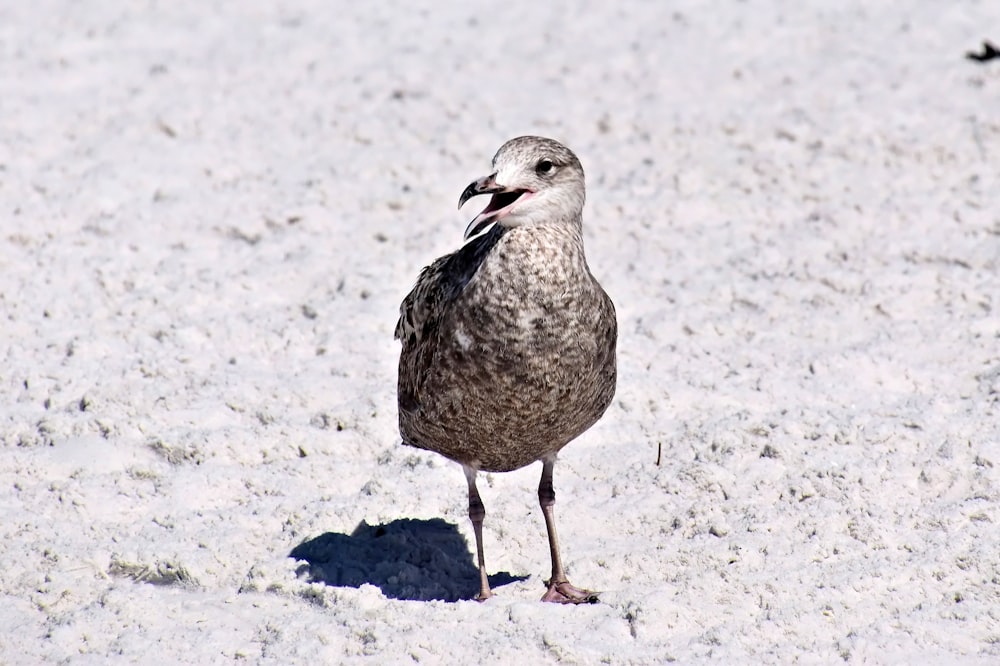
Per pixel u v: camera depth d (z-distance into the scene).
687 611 9.13
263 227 16.14
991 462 10.76
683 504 10.79
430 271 10.07
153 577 10.07
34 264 15.27
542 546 10.58
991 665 8.49
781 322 13.73
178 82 20.58
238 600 9.74
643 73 20.09
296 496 11.21
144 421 12.05
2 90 20.28
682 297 14.32
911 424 11.45
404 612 9.26
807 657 8.62
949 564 9.59
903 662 8.54
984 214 15.50
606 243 15.70
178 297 14.50
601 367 9.48
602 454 11.75
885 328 13.45
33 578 9.87
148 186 17.17
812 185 16.59
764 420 11.69
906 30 21.16
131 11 24.06
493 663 8.64
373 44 22.00
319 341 13.69
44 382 12.80
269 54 21.67
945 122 17.66
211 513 10.91
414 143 18.28
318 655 8.80
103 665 8.80
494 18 23.05
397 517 10.95
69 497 10.97
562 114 18.80
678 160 17.42
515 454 9.63
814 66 19.83
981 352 12.83
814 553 9.88
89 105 19.66
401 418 10.09
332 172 17.45
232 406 12.43
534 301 9.04
